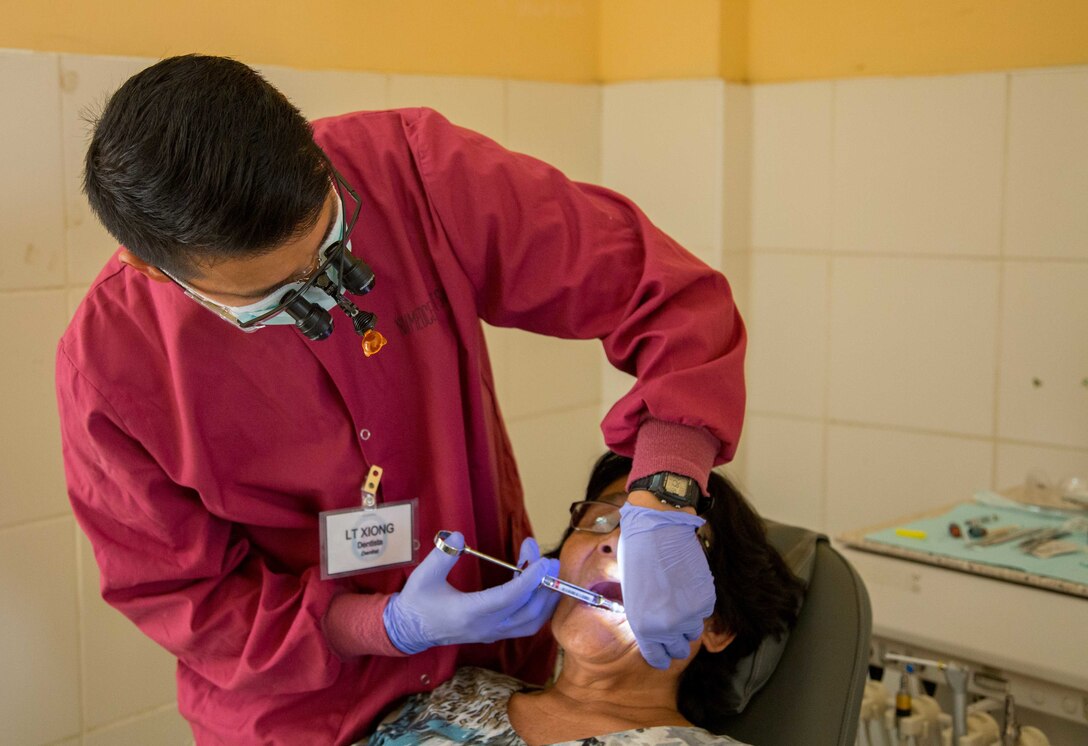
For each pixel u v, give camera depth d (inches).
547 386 111.9
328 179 42.6
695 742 53.5
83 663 78.4
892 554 73.5
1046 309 94.0
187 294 50.7
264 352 53.7
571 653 57.9
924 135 99.0
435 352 56.8
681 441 50.3
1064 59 91.4
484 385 63.5
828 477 109.4
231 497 55.8
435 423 57.7
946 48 97.5
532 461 111.6
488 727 56.9
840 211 105.1
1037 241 93.8
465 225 54.6
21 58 70.5
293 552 60.5
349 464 57.1
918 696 67.2
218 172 38.2
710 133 107.2
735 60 107.8
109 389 52.9
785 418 111.7
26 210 71.9
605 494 62.0
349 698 60.2
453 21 98.9
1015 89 93.4
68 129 73.2
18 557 74.0
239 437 55.2
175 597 56.7
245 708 58.8
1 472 72.5
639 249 55.4
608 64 114.6
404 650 56.4
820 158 105.7
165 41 78.2
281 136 39.8
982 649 66.3
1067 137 91.2
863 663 59.8
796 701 59.4
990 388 98.0
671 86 109.0
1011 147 94.3
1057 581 66.3
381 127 57.1
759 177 110.2
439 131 56.8
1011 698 66.8
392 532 58.3
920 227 100.3
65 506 76.2
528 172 56.1
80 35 73.5
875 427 105.5
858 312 105.1
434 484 58.7
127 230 40.3
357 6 90.6
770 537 68.0
